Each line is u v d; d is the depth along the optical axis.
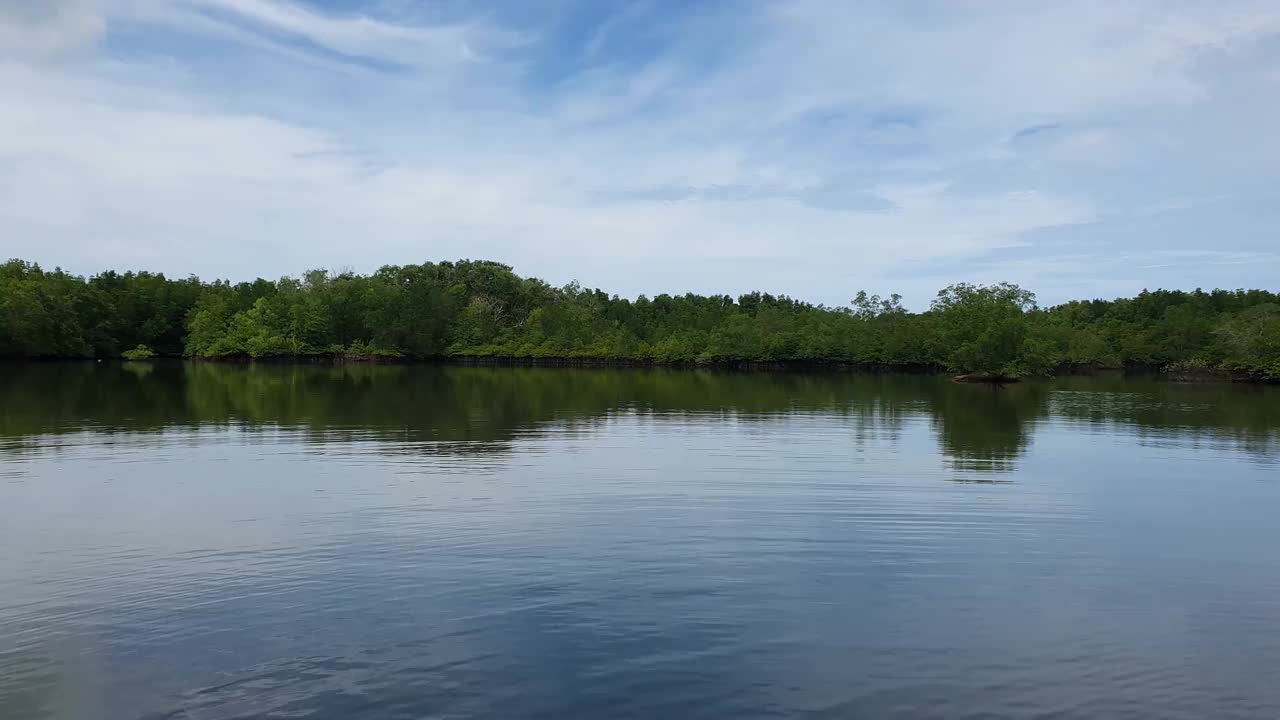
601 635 11.67
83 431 32.16
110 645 11.16
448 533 16.91
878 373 106.06
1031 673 10.71
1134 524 18.73
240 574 14.14
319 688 9.98
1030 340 87.62
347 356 119.94
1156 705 9.90
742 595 13.41
